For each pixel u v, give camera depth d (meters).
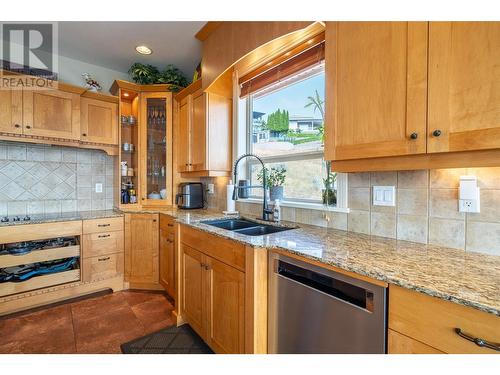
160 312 2.23
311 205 1.79
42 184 2.65
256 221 2.01
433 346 0.74
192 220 2.00
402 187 1.32
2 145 2.44
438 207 1.20
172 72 2.90
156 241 2.69
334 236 1.42
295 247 1.18
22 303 2.19
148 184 2.96
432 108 0.93
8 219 2.28
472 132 0.85
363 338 0.90
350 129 1.19
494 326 0.64
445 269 0.88
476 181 1.08
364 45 1.14
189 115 2.66
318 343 1.06
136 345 1.76
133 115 3.05
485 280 0.79
